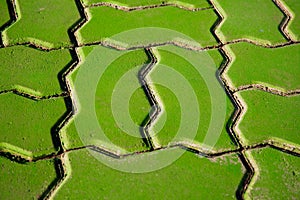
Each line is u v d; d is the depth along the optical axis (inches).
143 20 70.7
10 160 52.2
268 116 57.4
